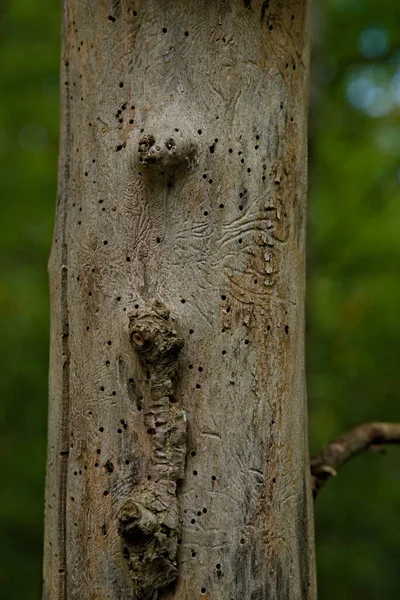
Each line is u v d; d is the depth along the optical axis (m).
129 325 2.62
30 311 7.66
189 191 2.67
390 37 7.79
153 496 2.55
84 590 2.69
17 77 7.55
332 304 8.05
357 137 8.27
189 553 2.58
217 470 2.62
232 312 2.67
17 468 7.02
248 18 2.77
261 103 2.77
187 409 2.62
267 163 2.76
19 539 6.75
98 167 2.77
